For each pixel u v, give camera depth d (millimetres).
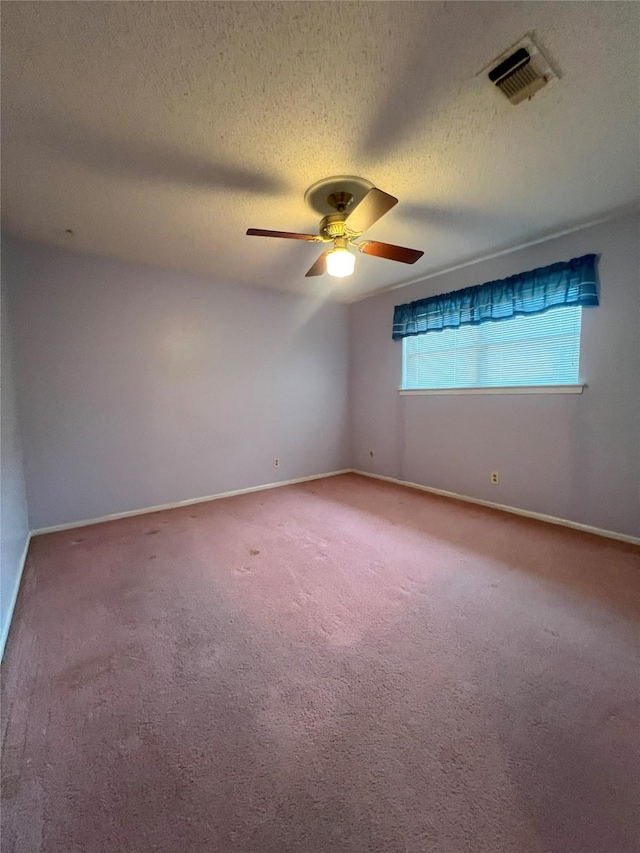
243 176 2037
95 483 3277
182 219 2523
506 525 3059
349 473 4988
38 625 1841
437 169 2016
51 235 2783
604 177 2125
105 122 1633
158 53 1309
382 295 4469
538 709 1330
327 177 2062
